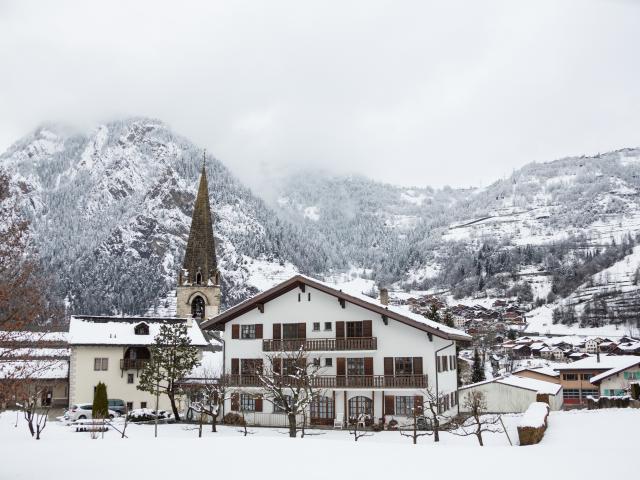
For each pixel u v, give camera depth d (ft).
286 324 208.95
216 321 215.10
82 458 99.14
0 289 83.30
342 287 229.86
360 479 77.30
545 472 80.02
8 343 91.04
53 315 147.74
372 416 193.47
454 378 226.17
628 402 208.74
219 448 106.73
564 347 613.11
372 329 199.00
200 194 426.92
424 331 192.54
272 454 98.53
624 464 85.10
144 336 268.00
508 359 540.52
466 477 77.51
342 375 196.95
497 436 151.64
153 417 219.00
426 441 148.46
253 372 202.80
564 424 149.07
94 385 256.11
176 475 82.17
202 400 213.66
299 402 149.28
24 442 127.24
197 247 419.74
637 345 544.21
